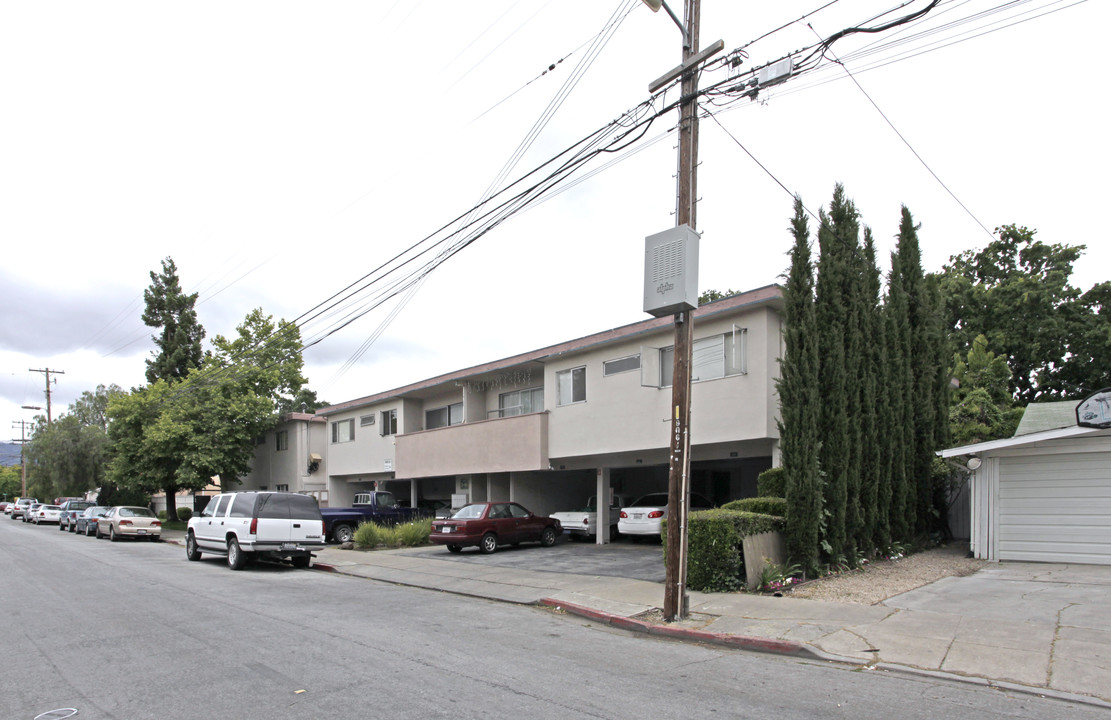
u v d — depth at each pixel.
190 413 33.66
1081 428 12.72
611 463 20.38
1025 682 6.39
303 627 9.36
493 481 24.20
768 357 15.36
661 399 17.50
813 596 10.64
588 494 25.98
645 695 6.17
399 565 17.14
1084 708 5.80
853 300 13.98
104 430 51.47
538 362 21.56
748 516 11.80
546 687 6.40
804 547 11.98
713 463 23.23
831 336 13.02
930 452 16.36
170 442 33.06
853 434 13.41
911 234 17.59
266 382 35.41
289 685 6.48
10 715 5.74
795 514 12.09
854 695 6.18
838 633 8.31
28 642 8.51
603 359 19.25
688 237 9.80
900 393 15.46
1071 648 7.23
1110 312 29.98
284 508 17.17
